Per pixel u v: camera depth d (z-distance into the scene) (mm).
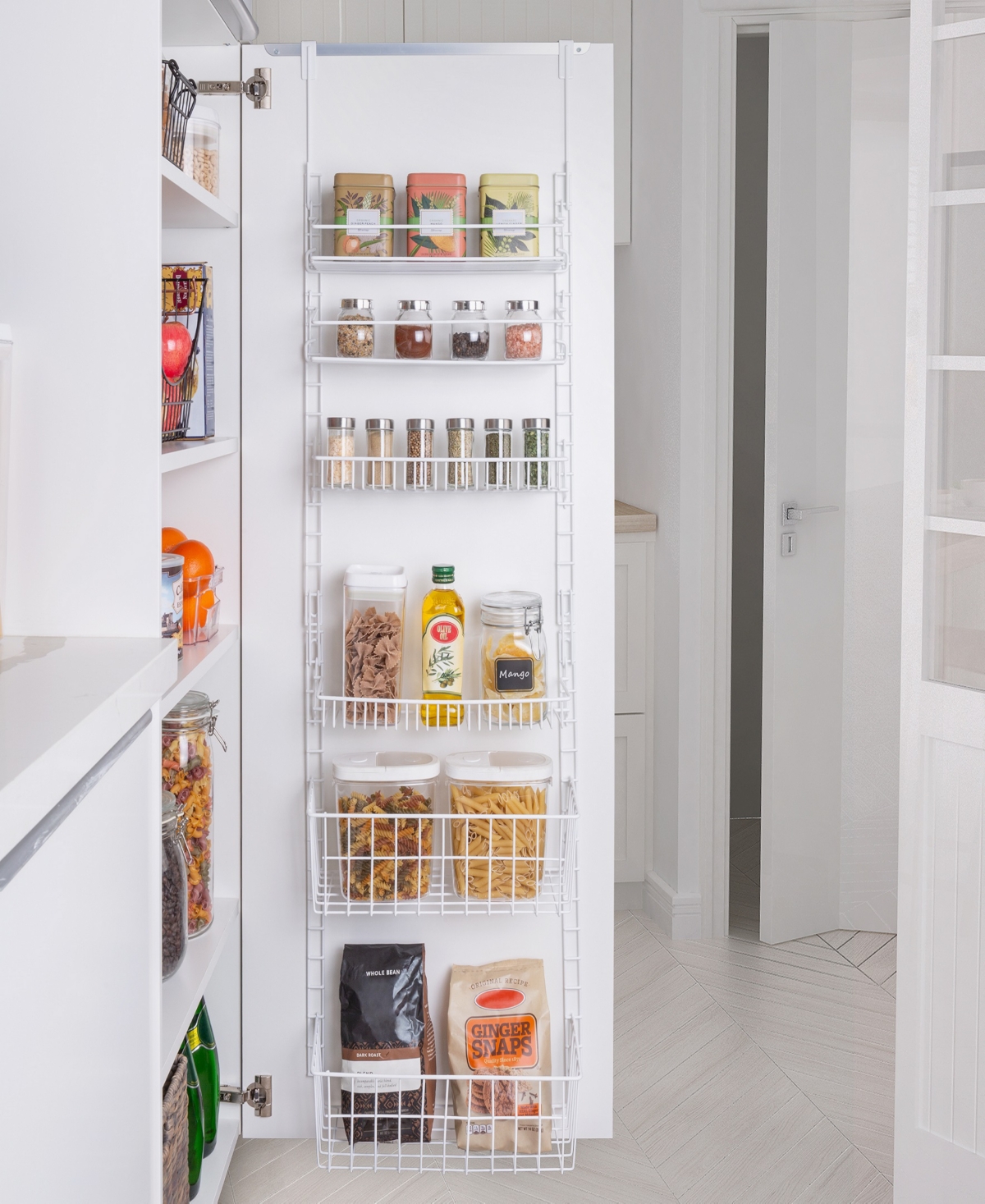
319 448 1927
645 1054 2371
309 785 1967
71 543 1359
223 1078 2016
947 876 1740
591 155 1889
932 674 1745
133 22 1305
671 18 2820
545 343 1919
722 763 2930
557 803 1999
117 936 1115
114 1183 1112
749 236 3633
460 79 1873
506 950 2014
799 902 2889
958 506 1688
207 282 1776
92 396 1344
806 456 2709
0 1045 789
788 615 2754
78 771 934
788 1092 2225
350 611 1894
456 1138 1985
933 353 1711
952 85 1646
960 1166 1751
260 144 1878
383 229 1819
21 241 1329
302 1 3002
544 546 1956
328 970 2010
